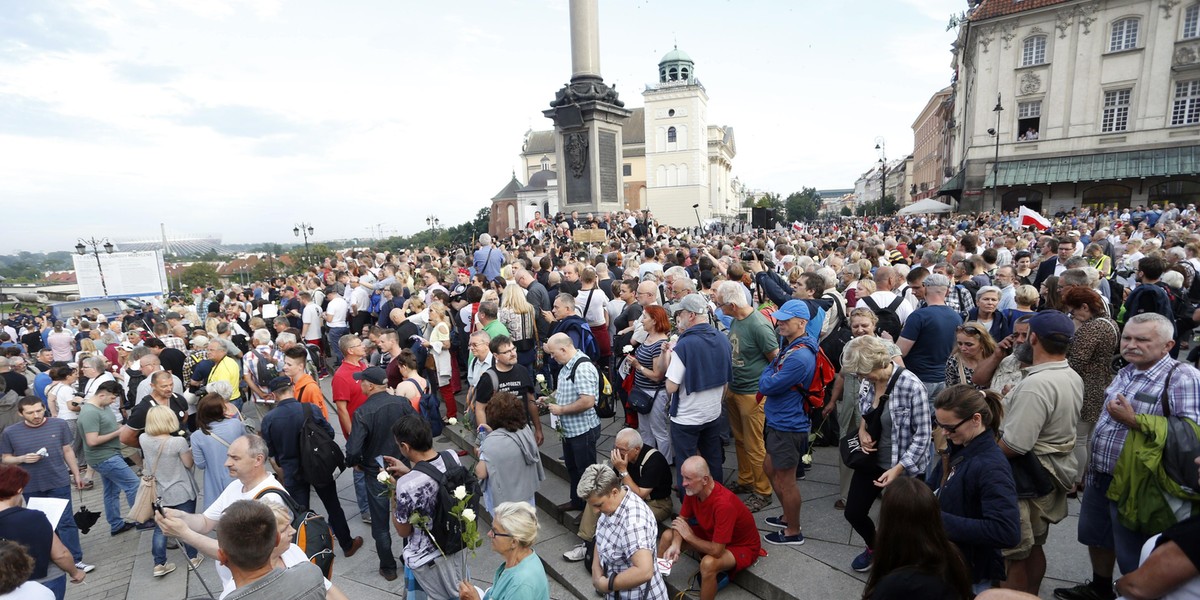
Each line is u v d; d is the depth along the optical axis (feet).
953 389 10.27
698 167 270.67
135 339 39.58
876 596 8.24
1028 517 11.24
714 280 29.04
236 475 12.80
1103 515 11.82
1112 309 25.94
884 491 8.66
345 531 20.18
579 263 34.58
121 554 22.52
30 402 20.67
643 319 18.93
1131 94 116.98
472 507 14.33
